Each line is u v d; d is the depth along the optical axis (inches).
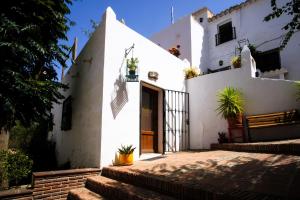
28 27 179.0
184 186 113.3
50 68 226.7
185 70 346.0
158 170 161.9
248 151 212.2
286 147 177.3
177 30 474.9
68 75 378.6
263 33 414.6
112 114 215.2
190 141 320.2
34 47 189.5
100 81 219.1
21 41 179.8
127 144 225.1
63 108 373.4
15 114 185.5
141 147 255.8
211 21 504.4
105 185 155.1
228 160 175.6
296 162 143.7
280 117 235.9
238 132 271.6
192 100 330.3
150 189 137.0
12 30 172.6
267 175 120.1
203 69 463.8
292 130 232.5
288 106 241.1
